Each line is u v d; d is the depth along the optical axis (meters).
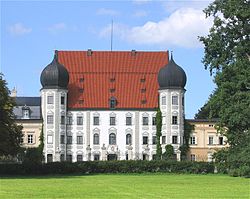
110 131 139.00
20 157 110.44
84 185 58.19
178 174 97.38
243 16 74.81
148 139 138.75
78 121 139.00
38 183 62.47
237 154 79.12
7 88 79.69
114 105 139.75
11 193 44.94
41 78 138.88
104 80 142.75
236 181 68.44
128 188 52.84
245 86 76.19
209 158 142.75
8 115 79.50
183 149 138.12
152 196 42.03
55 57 140.00
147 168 100.19
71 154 138.00
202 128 143.00
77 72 143.12
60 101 137.50
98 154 138.12
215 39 78.44
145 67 144.62
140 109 139.12
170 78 138.25
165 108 138.25
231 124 75.12
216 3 78.69
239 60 76.88
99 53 146.38
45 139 136.12
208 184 61.03
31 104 146.88
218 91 77.62
